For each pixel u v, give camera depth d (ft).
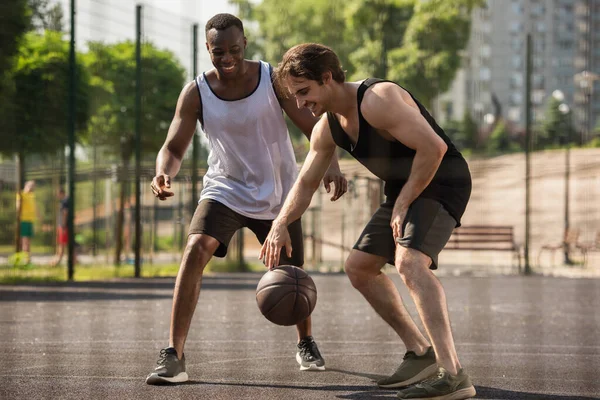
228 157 16.06
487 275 55.62
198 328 23.98
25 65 49.88
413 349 14.49
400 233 13.10
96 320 25.55
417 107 13.60
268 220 16.19
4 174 57.16
